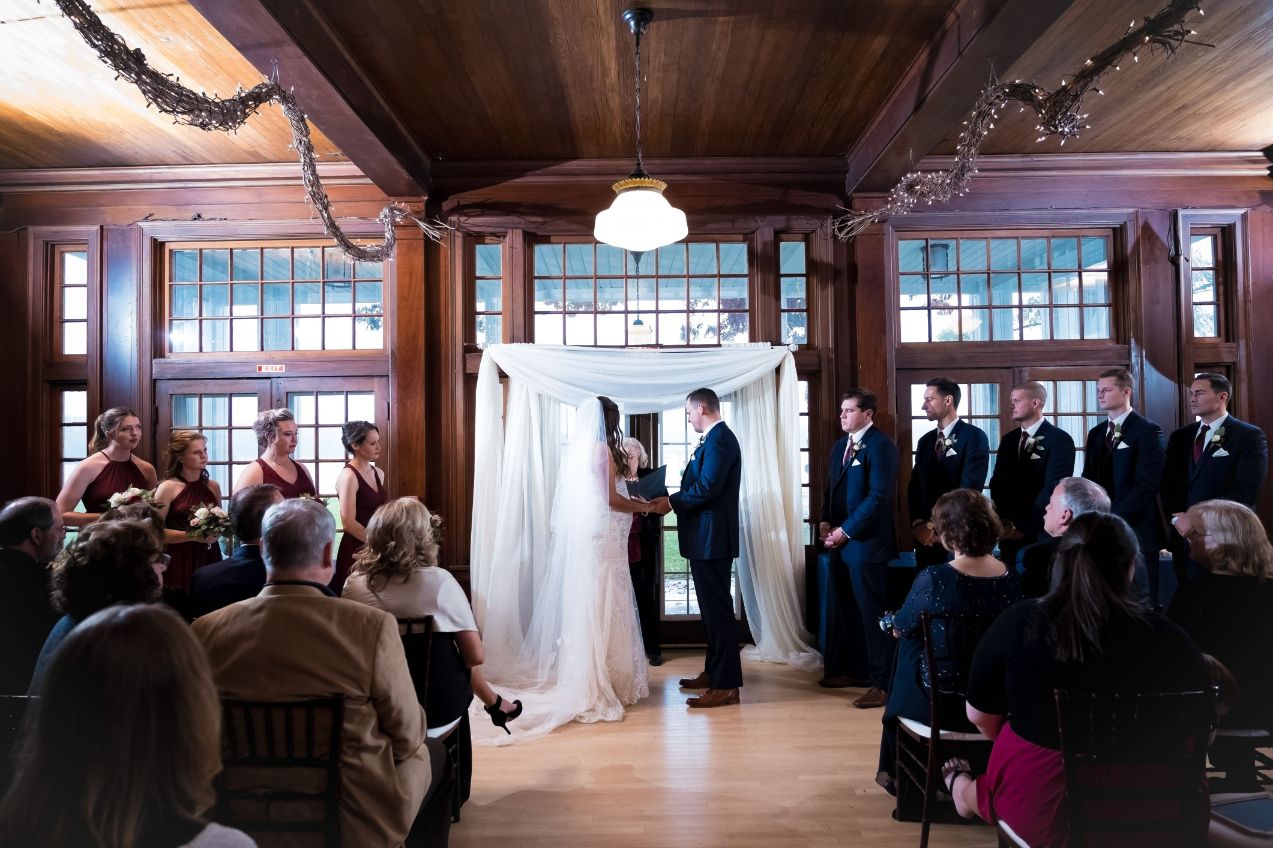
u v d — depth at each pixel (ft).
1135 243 17.34
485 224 17.33
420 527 8.55
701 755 11.08
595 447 13.52
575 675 12.84
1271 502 16.98
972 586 8.31
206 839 3.04
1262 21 11.74
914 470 15.21
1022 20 10.30
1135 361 17.26
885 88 13.96
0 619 7.34
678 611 17.63
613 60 12.86
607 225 13.47
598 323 17.79
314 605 5.62
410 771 6.00
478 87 13.74
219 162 16.99
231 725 5.41
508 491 16.16
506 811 9.32
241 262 17.87
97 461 13.33
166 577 12.73
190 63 12.55
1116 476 13.65
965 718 8.34
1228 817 5.89
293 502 5.85
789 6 11.30
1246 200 17.39
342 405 17.61
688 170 17.31
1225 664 7.82
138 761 2.87
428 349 17.26
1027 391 14.24
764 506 16.48
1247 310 17.29
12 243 17.43
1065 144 16.60
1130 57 12.81
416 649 8.15
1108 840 5.65
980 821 8.91
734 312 17.79
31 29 11.43
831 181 17.46
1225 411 13.83
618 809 9.35
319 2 11.03
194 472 13.33
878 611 13.51
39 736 2.90
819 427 17.35
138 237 17.34
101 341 17.25
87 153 16.39
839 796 9.66
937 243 17.84
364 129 13.50
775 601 16.25
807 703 13.50
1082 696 5.57
